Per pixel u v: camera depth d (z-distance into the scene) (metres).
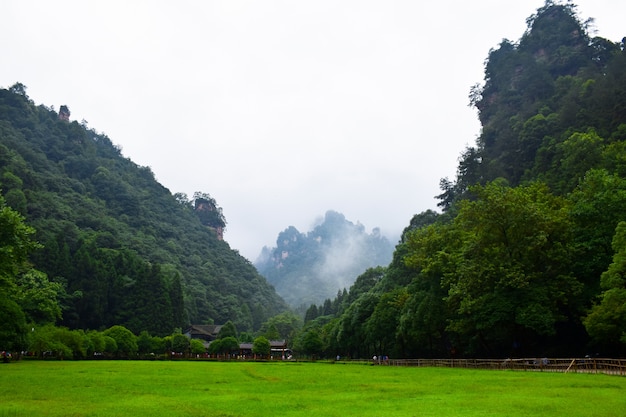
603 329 39.22
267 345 126.25
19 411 17.48
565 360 46.47
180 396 23.48
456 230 63.91
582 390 23.89
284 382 33.00
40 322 93.50
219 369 54.47
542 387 26.12
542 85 149.25
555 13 174.88
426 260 62.84
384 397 22.53
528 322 45.34
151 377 37.06
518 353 51.66
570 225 50.34
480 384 29.03
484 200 52.38
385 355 92.06
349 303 148.88
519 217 49.31
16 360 68.25
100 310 127.88
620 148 74.62
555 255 48.78
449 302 54.94
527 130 120.25
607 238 47.97
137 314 133.25
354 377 38.41
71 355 79.19
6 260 41.47
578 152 82.56
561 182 83.31
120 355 101.62
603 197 49.53
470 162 141.62
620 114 97.88
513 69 165.25
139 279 138.25
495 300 48.94
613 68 116.31
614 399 19.98
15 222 41.50
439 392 24.70
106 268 140.50
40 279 98.81
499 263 49.62
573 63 153.62
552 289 47.66
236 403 20.36
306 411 17.73
